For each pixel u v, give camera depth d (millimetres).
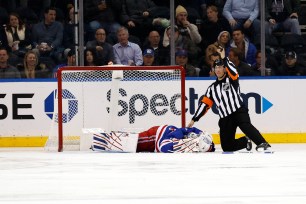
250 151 29188
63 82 31328
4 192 16812
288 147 32312
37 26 35688
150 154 27375
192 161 24047
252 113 35281
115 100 31219
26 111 34781
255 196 15836
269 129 35312
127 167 22188
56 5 35688
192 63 36156
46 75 35625
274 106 35312
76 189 17234
